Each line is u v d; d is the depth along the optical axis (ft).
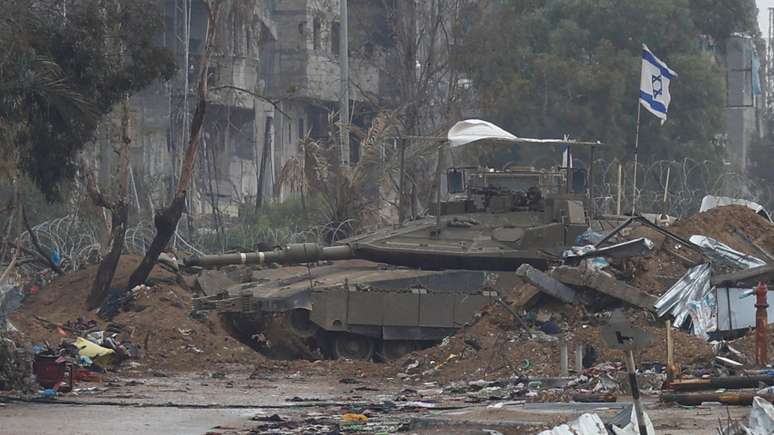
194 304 306.55
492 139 331.57
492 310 284.82
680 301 275.18
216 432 178.09
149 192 454.81
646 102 362.94
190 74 623.77
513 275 312.29
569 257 292.81
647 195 472.44
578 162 445.37
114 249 330.95
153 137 589.73
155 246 330.34
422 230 327.47
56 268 357.61
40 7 323.37
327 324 299.38
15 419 192.75
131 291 322.14
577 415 174.19
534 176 345.51
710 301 274.16
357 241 328.08
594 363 258.78
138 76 324.80
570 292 278.87
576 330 267.80
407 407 209.15
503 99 612.29
